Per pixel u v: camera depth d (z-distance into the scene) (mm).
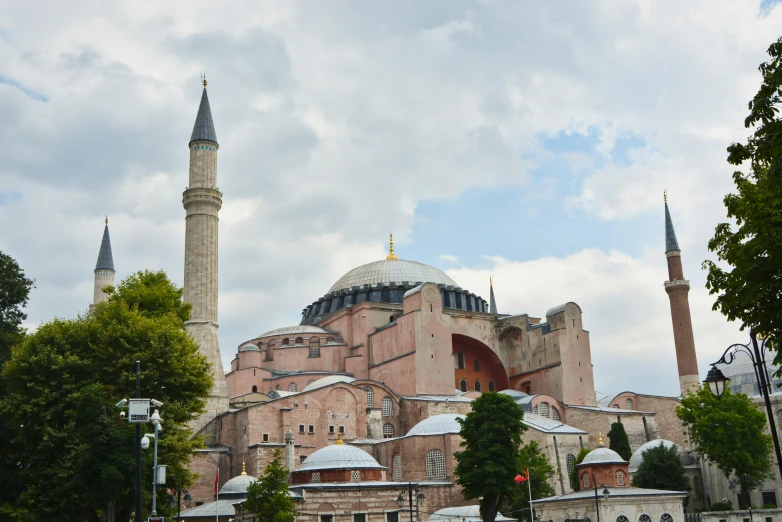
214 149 106438
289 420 94625
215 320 101500
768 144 25984
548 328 115250
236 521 75625
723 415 85375
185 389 62844
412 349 106062
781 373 27500
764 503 94562
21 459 58656
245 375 110062
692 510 95875
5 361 60531
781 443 97500
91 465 52688
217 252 103500
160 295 69125
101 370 60031
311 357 115938
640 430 108438
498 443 72500
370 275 127500
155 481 44750
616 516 74062
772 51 26078
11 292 65500
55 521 56500
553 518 78562
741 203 26922
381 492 77875
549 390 111938
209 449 92500
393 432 102562
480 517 76438
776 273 25531
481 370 119438
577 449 96500
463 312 121062
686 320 113312
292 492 76000
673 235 116500
